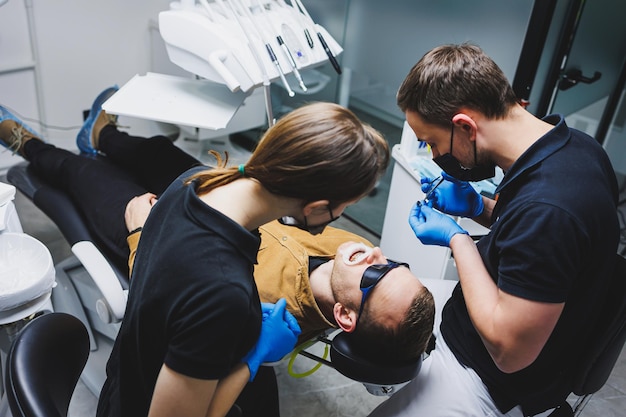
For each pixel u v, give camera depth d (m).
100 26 2.91
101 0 2.85
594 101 2.42
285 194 0.86
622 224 2.85
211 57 1.75
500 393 1.33
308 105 0.87
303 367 2.09
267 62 1.80
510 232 1.06
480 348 1.35
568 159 1.06
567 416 1.42
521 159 1.08
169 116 1.85
